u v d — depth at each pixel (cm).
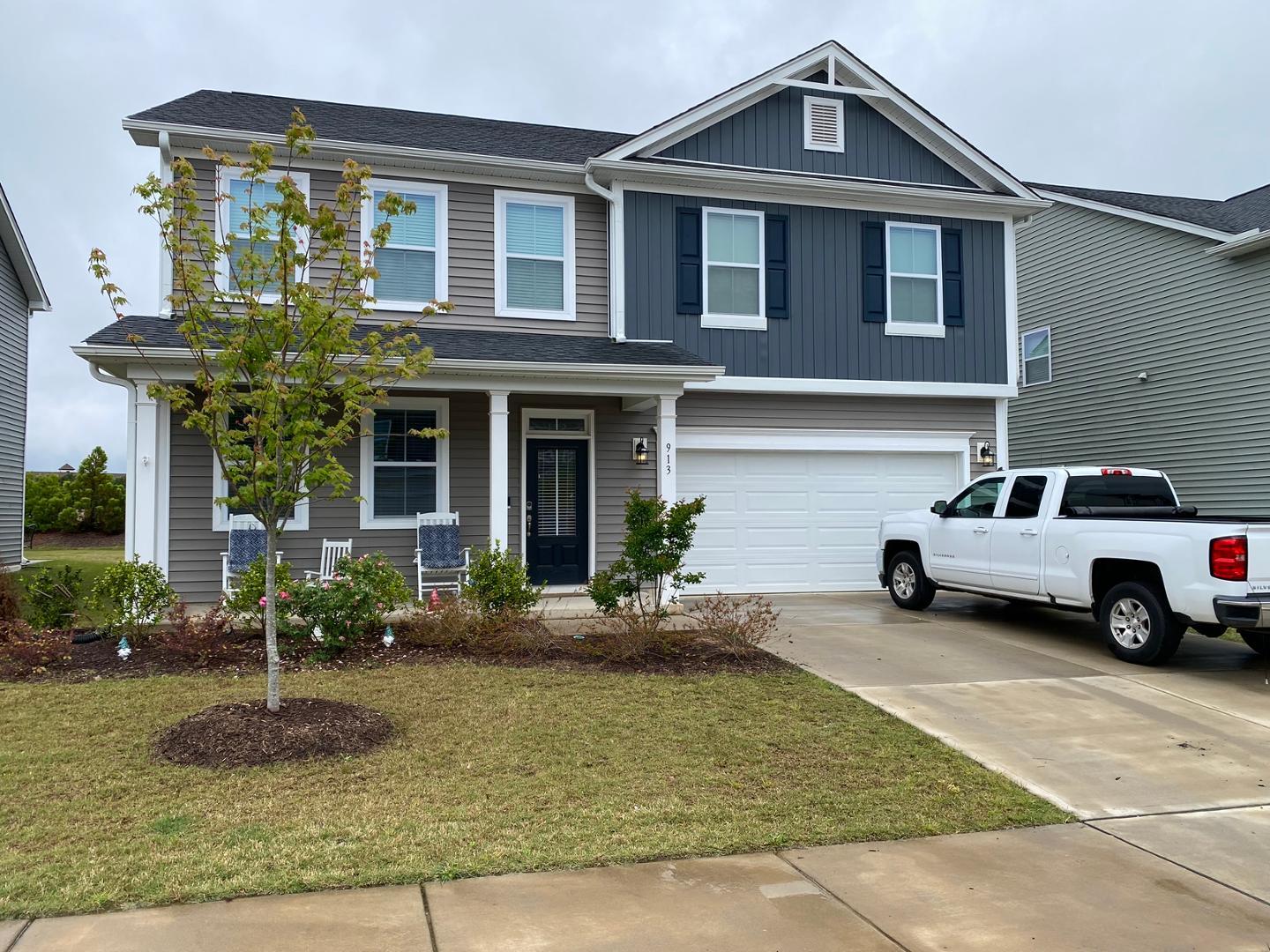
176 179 705
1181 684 781
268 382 591
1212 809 508
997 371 1409
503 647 852
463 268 1220
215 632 830
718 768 554
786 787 524
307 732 573
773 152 1332
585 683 746
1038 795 525
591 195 1277
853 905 382
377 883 388
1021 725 660
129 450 1019
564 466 1258
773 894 391
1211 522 793
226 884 381
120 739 584
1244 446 1457
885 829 468
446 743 585
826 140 1357
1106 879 416
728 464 1330
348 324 620
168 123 1080
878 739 617
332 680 743
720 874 411
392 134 1229
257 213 629
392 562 1171
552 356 1092
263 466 573
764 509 1343
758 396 1330
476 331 1217
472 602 912
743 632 872
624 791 509
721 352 1287
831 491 1370
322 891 381
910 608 1178
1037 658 878
